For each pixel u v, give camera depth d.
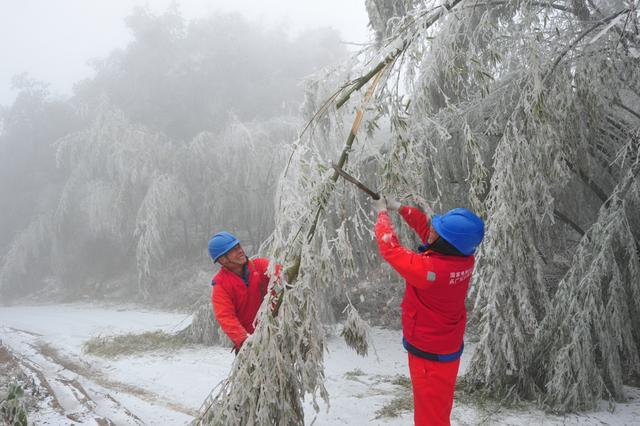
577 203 6.14
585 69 4.63
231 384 2.84
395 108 3.37
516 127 4.71
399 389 5.55
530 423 4.25
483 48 4.91
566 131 4.73
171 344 9.34
